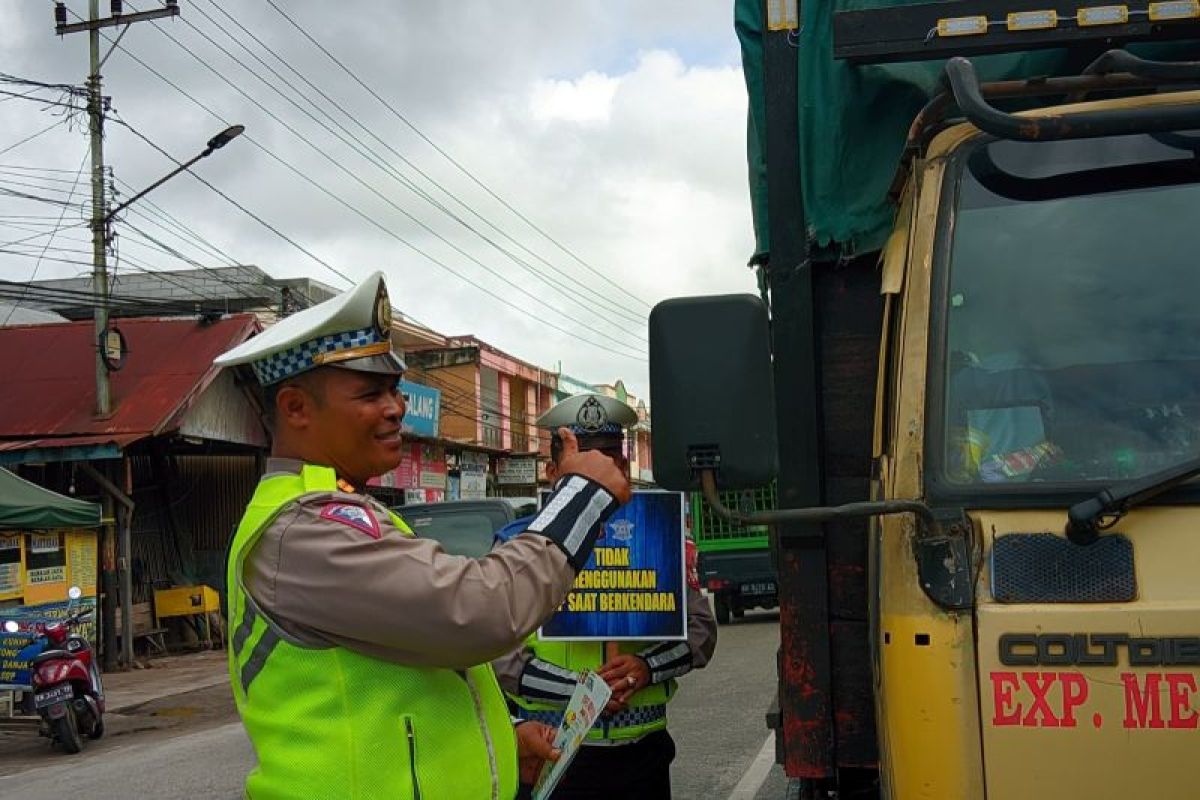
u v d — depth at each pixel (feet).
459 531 29.32
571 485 6.54
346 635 5.80
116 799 24.13
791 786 12.46
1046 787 6.49
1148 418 7.48
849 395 9.82
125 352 57.16
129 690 45.47
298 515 5.97
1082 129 7.40
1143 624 6.53
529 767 7.73
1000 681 6.66
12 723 34.27
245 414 63.00
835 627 9.44
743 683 33.68
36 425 55.72
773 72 9.93
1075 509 6.78
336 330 6.36
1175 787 6.33
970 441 7.56
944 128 8.85
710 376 7.77
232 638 6.20
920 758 6.84
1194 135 8.32
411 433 92.12
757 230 10.39
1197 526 6.77
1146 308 7.85
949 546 7.05
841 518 7.22
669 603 10.98
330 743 5.73
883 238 9.54
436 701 6.02
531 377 134.31
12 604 46.03
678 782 21.39
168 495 64.03
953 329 8.01
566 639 10.94
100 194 54.54
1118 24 8.64
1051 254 8.13
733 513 7.47
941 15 8.88
